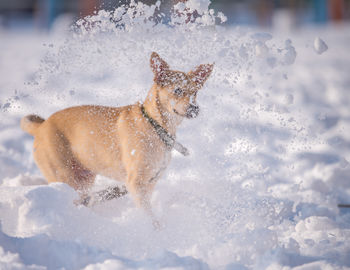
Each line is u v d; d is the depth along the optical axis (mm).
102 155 6383
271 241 5043
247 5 41406
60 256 4410
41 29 41750
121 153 6293
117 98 8711
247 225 5688
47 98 12016
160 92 6152
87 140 6391
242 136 7570
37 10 43906
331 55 24656
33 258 4348
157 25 6617
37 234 4625
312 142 9844
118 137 6289
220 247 5043
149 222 5746
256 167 7508
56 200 5371
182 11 6461
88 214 5441
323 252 4918
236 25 6668
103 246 5020
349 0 48531
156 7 6586
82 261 4410
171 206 6246
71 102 9328
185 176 7391
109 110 6559
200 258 4828
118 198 6762
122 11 6668
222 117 7422
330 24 43219
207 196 6316
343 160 7516
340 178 8180
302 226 5906
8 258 4137
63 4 41719
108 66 7770
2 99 12367
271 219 5992
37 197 5281
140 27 6641
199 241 5332
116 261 4297
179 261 4379
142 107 6320
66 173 6453
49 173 6484
